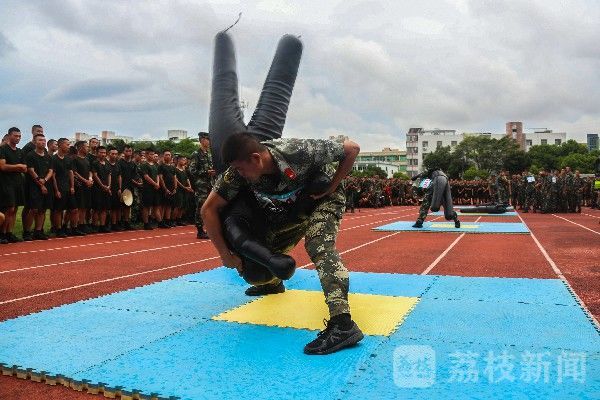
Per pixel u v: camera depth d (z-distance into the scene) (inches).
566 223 628.7
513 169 3791.8
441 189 506.3
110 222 526.9
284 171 127.0
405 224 589.3
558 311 167.9
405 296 191.5
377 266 278.5
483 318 159.9
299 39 177.3
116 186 520.7
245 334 145.6
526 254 324.2
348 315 133.0
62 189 453.7
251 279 144.5
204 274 239.3
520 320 157.4
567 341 136.9
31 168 422.0
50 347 135.7
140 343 138.5
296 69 175.5
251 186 135.3
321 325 153.6
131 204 529.3
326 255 137.3
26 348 135.0
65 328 152.6
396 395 103.8
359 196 1221.7
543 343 135.3
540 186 951.0
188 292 199.9
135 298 189.9
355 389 106.9
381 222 674.8
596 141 6284.5
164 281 222.2
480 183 1400.1
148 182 550.3
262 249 130.2
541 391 105.1
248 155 122.0
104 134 3388.3
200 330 149.9
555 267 268.1
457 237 445.7
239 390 107.0
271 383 110.5
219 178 141.9
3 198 394.3
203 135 440.1
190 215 636.7
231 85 166.6
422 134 5383.9
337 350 129.0
